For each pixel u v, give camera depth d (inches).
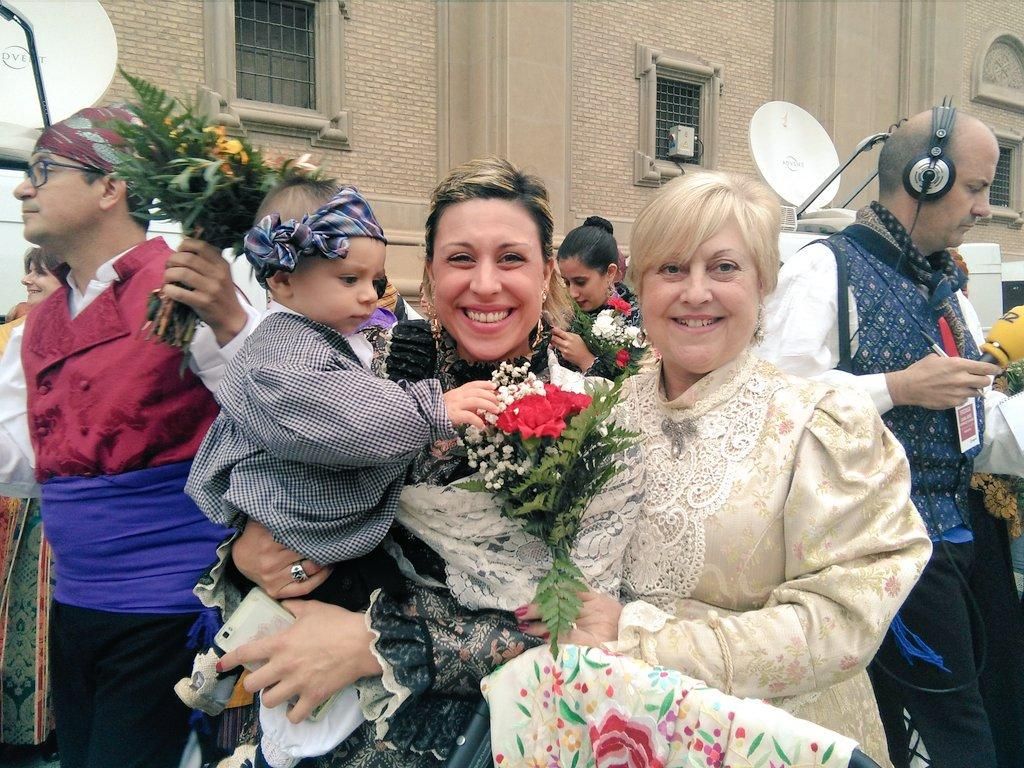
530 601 46.5
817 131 259.6
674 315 50.1
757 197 49.8
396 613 47.0
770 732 34.8
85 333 63.4
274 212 50.6
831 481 45.7
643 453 52.4
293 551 47.3
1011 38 527.2
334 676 45.4
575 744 40.3
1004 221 541.6
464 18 341.7
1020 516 83.2
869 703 54.1
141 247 66.0
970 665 69.6
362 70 322.3
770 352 75.3
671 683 37.9
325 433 43.4
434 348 56.9
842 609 43.3
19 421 71.0
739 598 47.7
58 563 65.9
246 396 46.6
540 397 45.4
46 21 133.9
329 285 49.4
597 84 384.2
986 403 78.6
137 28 272.2
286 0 308.7
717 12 425.1
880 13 458.9
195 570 63.8
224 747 64.1
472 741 44.8
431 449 50.7
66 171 61.9
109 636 62.9
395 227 328.5
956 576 71.2
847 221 223.6
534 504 42.8
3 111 130.9
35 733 102.0
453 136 342.0
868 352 74.0
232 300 58.2
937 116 74.5
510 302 52.2
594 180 386.6
